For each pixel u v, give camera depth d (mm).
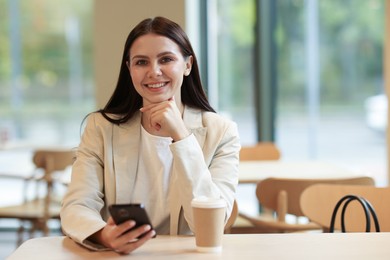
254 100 6242
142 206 1904
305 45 6094
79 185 2307
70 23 6777
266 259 1892
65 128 6844
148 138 2357
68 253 1999
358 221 2783
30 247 2074
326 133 6102
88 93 6789
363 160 5996
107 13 5816
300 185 3605
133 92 2398
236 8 6234
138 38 2283
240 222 4410
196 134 2361
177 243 2096
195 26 6027
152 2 5730
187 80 2432
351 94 5988
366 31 5898
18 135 6926
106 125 2389
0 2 6859
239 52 6262
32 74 6871
